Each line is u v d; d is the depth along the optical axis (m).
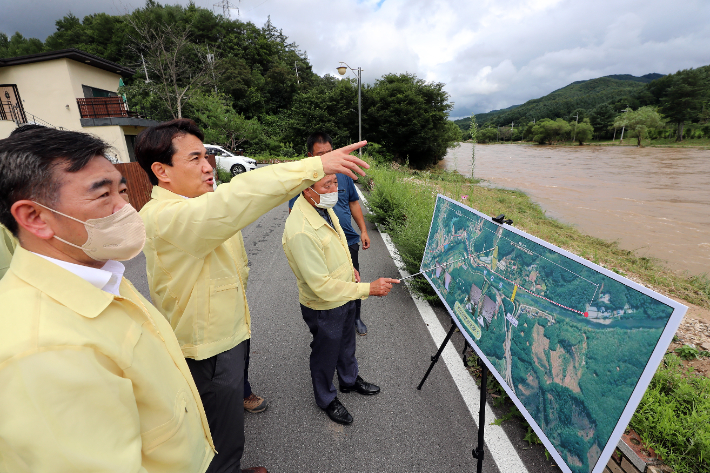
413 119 32.28
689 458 1.58
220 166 15.77
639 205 14.01
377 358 2.92
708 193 17.00
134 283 4.50
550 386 1.35
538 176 25.11
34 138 0.74
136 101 18.69
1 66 14.21
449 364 2.82
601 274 1.18
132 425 0.76
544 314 1.43
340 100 34.16
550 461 1.94
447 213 2.64
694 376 2.41
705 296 4.65
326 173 1.17
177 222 1.22
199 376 1.53
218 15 53.44
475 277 2.02
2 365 0.61
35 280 0.73
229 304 1.52
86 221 0.79
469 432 2.16
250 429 2.22
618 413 1.05
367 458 1.99
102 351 0.74
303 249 1.87
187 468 0.99
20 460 0.63
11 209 0.73
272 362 2.89
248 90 41.31
